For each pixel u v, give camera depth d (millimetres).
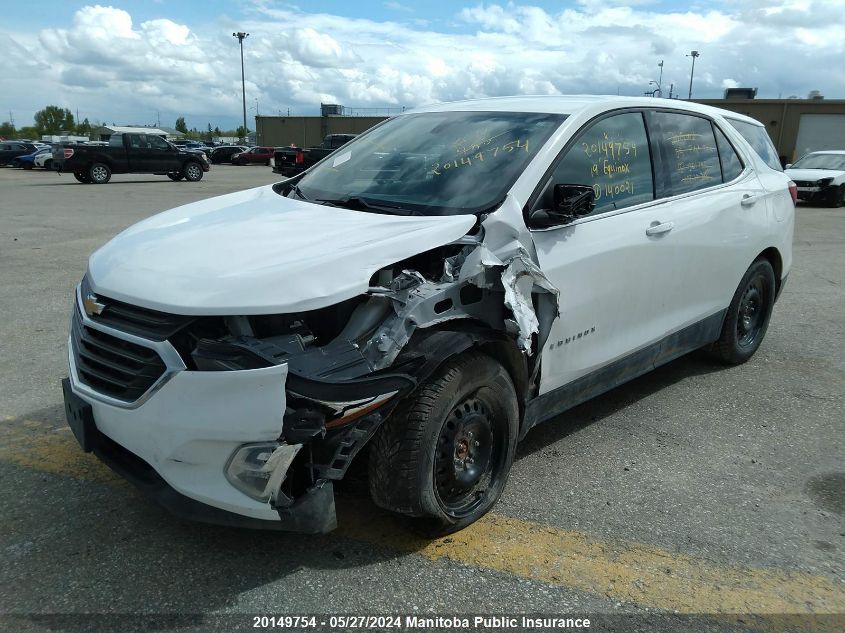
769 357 5586
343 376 2504
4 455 3734
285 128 66938
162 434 2502
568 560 2936
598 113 3795
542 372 3393
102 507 3254
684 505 3385
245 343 2479
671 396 4758
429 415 2746
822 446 4055
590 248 3510
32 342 5598
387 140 4164
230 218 3330
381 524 3158
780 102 41844
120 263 2885
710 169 4617
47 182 25531
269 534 3066
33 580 2730
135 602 2621
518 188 3246
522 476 3635
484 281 2877
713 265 4523
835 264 9711
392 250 2803
